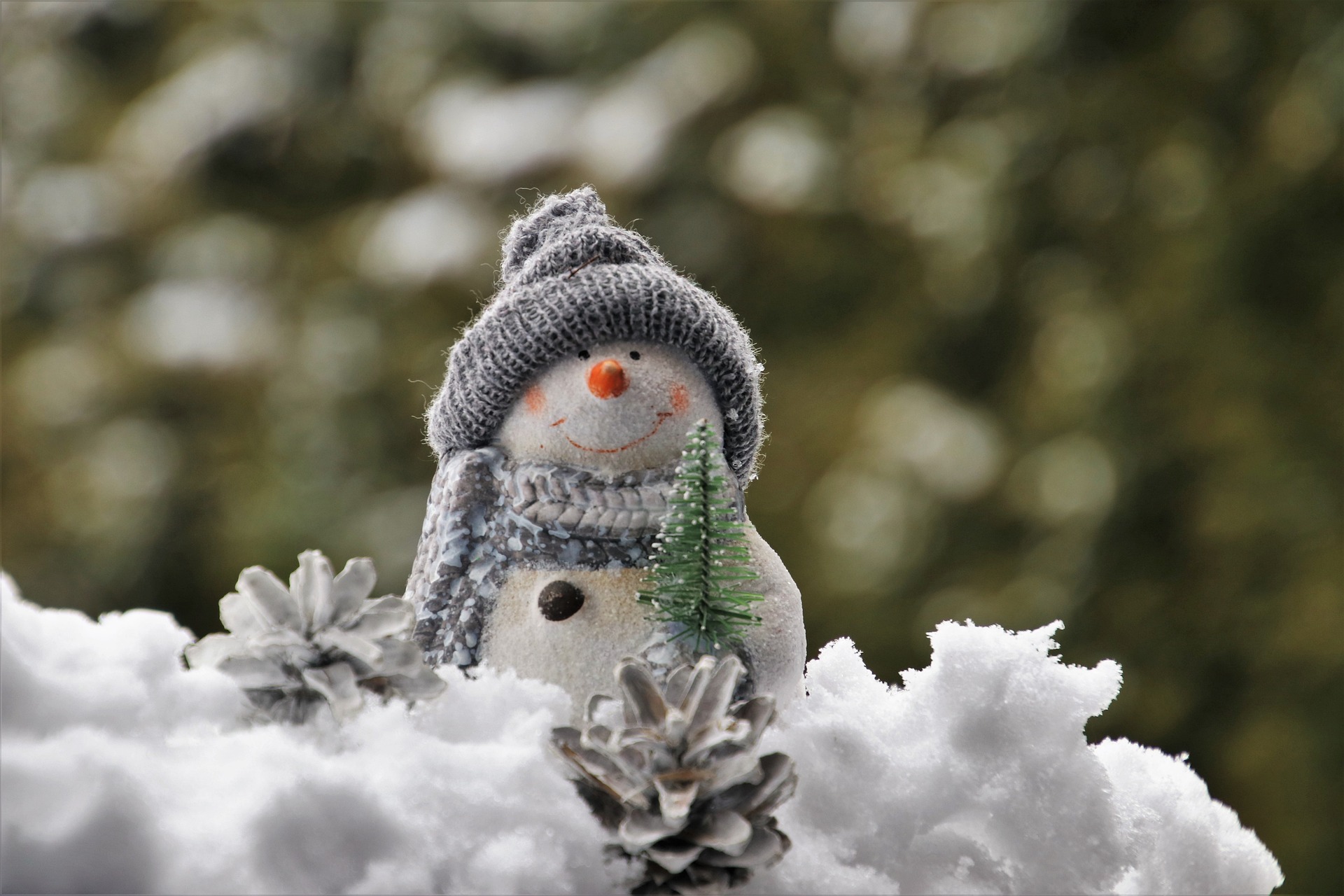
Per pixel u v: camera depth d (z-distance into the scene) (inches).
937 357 112.0
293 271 119.7
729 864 32.2
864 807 33.2
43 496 117.9
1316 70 96.4
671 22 121.9
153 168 121.7
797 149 112.2
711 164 113.3
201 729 32.5
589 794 32.6
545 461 34.9
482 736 33.3
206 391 116.6
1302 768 93.4
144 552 114.0
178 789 31.9
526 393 35.1
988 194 106.0
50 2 128.1
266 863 31.6
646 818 32.1
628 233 35.9
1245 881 34.1
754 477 36.4
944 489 106.4
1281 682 95.2
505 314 35.2
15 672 32.0
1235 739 95.3
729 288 113.3
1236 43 100.9
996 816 33.3
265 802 31.7
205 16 129.3
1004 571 104.1
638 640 34.3
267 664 33.0
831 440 111.6
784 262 113.7
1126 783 34.3
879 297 114.3
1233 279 99.0
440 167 117.0
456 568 34.8
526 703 33.4
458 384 35.3
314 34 124.4
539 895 32.0
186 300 117.0
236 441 115.9
